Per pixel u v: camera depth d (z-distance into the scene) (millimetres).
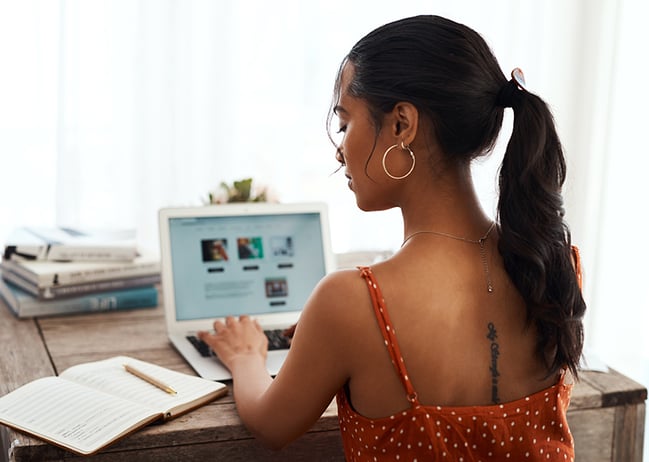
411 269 963
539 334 982
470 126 943
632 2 2279
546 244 954
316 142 2170
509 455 985
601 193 2357
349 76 999
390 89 943
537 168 941
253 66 2107
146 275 1724
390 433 970
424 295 950
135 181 2057
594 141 2340
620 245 2385
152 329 1577
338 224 2215
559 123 2312
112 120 2021
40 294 1617
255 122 2137
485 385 964
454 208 983
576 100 2309
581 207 2361
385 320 943
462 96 930
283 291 1574
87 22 1960
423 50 935
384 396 965
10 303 1696
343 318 954
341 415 1045
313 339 980
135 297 1704
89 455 1038
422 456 964
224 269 1550
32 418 1125
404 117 946
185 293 1522
